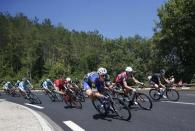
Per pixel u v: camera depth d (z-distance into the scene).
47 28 127.69
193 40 52.75
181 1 52.88
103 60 88.81
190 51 54.06
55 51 110.75
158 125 11.12
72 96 18.09
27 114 15.27
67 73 84.19
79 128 11.50
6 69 94.19
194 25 52.66
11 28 125.19
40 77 95.88
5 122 12.90
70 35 126.25
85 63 98.75
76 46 111.62
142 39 97.81
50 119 14.10
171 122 11.51
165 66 57.94
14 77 90.00
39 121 12.73
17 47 107.19
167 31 53.53
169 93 18.86
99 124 11.99
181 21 52.59
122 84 14.85
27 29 127.38
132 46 96.75
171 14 53.22
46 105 20.89
